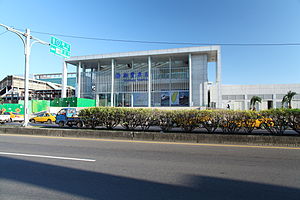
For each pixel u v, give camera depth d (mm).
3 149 6977
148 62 37094
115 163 5219
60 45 15117
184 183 3857
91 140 9094
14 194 3344
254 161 5469
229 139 8242
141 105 37281
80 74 41250
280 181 3980
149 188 3604
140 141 8820
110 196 3264
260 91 40781
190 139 8609
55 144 8031
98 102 39625
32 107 35781
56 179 4035
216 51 34562
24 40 12539
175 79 36844
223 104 42031
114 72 39562
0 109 34312
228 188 3625
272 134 8703
